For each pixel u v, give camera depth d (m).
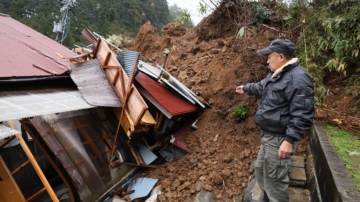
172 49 7.90
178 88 5.40
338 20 3.85
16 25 7.19
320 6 4.59
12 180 3.15
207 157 4.58
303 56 4.40
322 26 4.37
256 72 5.16
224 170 4.02
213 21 7.22
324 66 4.31
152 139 5.30
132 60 4.81
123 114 4.46
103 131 4.49
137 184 4.48
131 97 4.33
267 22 6.39
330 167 2.49
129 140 4.67
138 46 9.41
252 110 4.80
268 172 2.61
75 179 3.64
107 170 4.36
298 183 3.30
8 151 3.82
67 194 4.20
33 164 3.12
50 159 3.77
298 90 2.29
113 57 4.70
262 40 5.82
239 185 3.80
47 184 3.06
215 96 5.61
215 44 6.83
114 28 19.56
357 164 2.59
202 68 6.29
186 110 5.10
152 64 7.86
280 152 2.36
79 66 5.01
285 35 5.16
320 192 2.77
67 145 3.72
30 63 4.66
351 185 2.18
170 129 5.55
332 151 2.81
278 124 2.46
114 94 4.52
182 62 7.00
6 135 2.34
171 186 4.21
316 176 3.04
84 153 3.92
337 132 3.37
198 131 5.25
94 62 4.89
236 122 4.82
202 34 7.39
